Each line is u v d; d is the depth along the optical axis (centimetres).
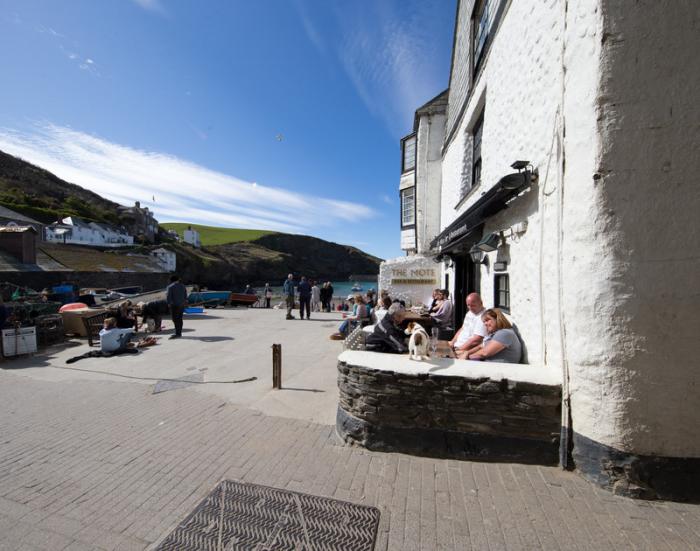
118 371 629
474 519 237
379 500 259
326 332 1039
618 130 251
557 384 294
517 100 431
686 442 248
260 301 2198
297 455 326
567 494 260
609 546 211
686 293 244
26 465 317
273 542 221
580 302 272
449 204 1030
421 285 1227
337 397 477
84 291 2275
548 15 339
